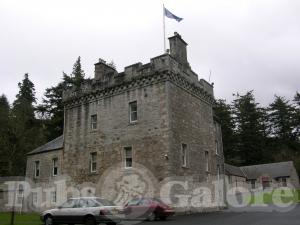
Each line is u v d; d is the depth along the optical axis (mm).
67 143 33344
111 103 30516
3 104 75938
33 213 33812
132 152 28062
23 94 79062
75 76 67875
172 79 27922
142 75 28656
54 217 19891
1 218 26844
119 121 29547
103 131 30500
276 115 93312
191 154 29016
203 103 33000
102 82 31500
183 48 31422
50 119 62344
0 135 53969
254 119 84500
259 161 79812
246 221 19500
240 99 87500
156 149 26719
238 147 81250
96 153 30656
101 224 20266
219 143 39625
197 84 32000
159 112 27219
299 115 90875
